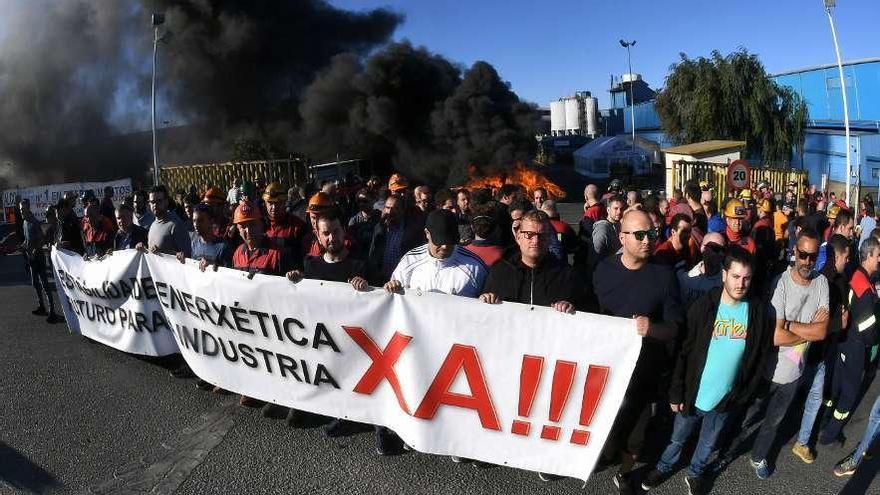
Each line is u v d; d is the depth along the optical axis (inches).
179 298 199.9
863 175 1305.4
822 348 160.6
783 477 159.9
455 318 153.3
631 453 151.9
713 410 142.8
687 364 144.5
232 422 191.5
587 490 154.9
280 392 181.8
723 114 1162.6
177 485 157.8
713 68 1164.5
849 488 154.2
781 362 150.6
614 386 144.1
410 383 159.2
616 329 142.0
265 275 175.0
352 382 170.1
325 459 169.5
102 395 213.0
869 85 1498.5
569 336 145.4
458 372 154.8
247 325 181.3
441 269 162.6
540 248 147.4
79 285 245.8
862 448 155.9
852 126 1373.0
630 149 1704.0
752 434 183.5
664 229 275.1
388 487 155.8
